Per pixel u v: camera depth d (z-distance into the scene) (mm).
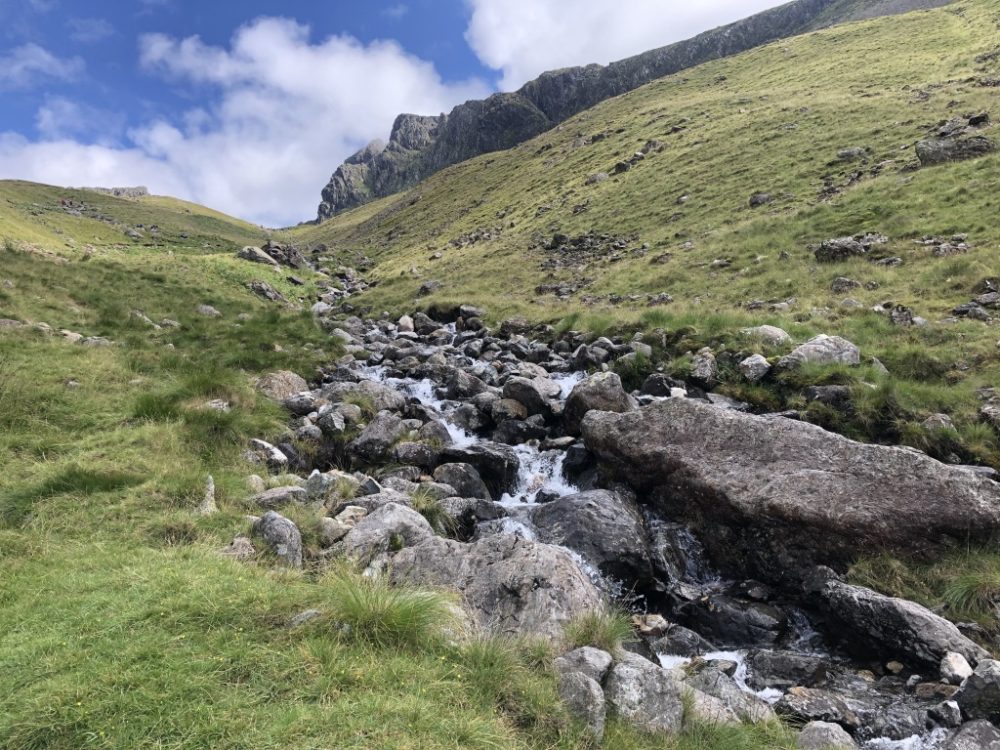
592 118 112688
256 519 8312
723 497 9922
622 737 5180
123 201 165375
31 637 5363
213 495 9117
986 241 21438
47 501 8469
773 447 10164
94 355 15727
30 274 24078
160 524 8141
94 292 24750
